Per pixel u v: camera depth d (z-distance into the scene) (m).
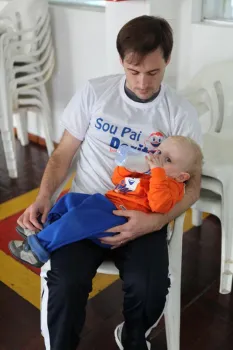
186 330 1.71
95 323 1.73
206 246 2.17
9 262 2.06
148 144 1.45
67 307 1.25
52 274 1.29
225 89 2.04
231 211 1.73
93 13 2.56
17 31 2.56
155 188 1.30
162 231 1.42
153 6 2.12
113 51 2.31
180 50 2.36
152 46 1.28
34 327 1.72
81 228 1.30
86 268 1.30
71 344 1.29
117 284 1.92
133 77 1.35
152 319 1.33
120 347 1.49
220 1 2.26
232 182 1.69
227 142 1.95
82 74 2.81
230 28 2.14
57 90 3.02
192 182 1.45
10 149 2.71
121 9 2.18
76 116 1.52
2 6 3.10
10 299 1.86
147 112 1.45
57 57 2.90
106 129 1.47
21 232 1.42
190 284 1.93
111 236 1.33
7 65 2.52
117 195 1.37
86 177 1.49
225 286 1.86
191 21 2.26
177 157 1.36
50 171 1.51
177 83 2.45
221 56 2.22
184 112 1.46
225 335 1.69
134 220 1.31
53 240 1.29
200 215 2.28
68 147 1.55
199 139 1.50
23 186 2.71
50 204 1.45
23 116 3.15
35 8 2.62
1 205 2.50
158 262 1.32
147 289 1.29
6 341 1.66
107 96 1.47
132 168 1.41
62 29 2.78
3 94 2.55
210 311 1.80
